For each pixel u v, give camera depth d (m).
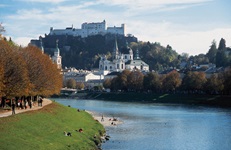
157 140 137.75
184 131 161.12
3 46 146.50
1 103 152.12
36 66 171.50
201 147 125.00
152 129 168.25
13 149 85.81
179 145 128.12
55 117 139.38
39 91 170.62
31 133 103.81
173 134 152.50
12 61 141.25
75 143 111.44
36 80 168.00
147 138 142.25
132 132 158.50
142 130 165.00
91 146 116.75
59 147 101.38
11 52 146.88
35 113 129.00
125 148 121.31
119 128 172.00
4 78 134.12
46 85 182.75
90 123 164.62
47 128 116.69
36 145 95.19
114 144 128.00
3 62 136.75
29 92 153.62
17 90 140.12
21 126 105.31
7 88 137.38
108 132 158.25
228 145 128.25
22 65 145.25
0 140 87.88
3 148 84.00
